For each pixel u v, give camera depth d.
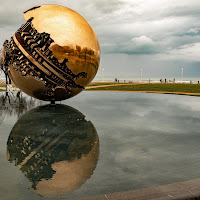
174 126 6.18
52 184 2.97
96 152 4.12
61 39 7.62
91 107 9.41
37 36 7.58
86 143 4.63
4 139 4.86
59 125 6.14
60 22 7.76
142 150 4.26
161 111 8.58
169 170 3.42
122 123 6.50
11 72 8.67
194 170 3.43
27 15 7.96
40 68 7.84
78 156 3.93
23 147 4.36
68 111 8.34
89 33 8.34
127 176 3.21
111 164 3.61
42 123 6.36
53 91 8.47
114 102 11.09
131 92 16.84
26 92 8.95
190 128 5.96
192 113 8.16
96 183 3.02
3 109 8.71
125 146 4.48
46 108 9.00
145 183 3.03
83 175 3.23
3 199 2.63
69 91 8.74
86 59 8.27
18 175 3.21
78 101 11.38
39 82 8.16
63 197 2.69
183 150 4.29
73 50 7.83
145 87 27.14
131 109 9.01
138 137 5.11
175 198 2.66
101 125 6.22
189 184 2.94
